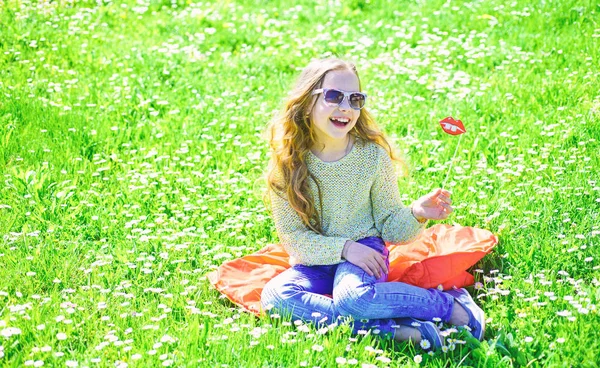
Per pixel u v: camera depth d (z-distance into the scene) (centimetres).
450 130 381
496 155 504
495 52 677
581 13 716
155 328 329
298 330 324
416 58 680
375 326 328
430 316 329
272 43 747
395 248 397
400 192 464
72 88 630
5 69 661
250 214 441
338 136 348
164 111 603
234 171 501
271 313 345
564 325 321
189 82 655
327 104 345
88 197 467
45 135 548
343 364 302
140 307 354
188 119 583
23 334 324
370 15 802
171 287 373
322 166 357
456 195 449
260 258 390
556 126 523
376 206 371
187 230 422
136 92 632
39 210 447
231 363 307
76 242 414
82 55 697
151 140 550
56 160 513
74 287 376
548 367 299
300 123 356
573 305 327
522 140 512
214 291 374
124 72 669
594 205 418
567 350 307
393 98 612
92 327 336
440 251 387
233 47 745
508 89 600
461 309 333
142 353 312
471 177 468
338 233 366
